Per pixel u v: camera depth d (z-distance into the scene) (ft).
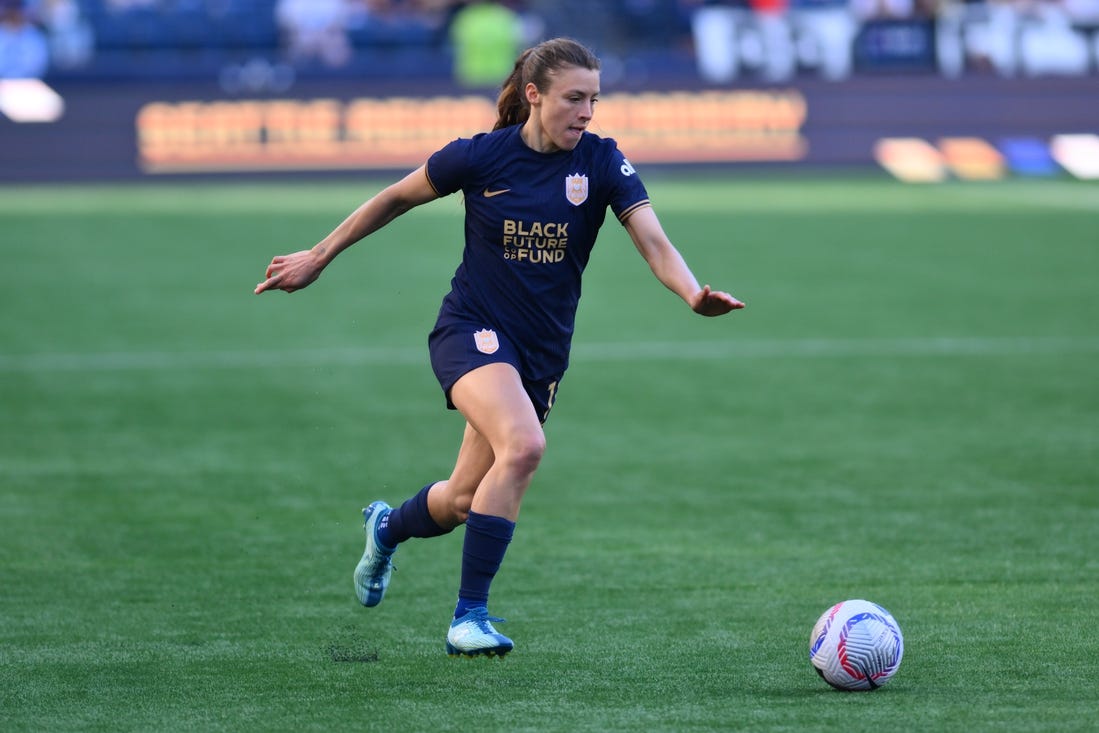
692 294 52.54
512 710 48.88
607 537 77.15
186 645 58.13
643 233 54.80
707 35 330.95
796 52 331.36
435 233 248.11
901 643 50.88
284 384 123.13
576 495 87.04
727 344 143.64
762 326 153.58
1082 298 169.68
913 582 67.51
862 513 81.87
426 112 315.37
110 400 116.06
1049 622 60.34
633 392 121.08
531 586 67.62
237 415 110.63
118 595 65.98
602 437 103.91
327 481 90.27
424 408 113.91
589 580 68.59
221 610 63.67
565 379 127.13
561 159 54.95
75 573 69.77
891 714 47.62
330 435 104.01
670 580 68.44
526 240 54.80
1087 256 205.26
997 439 101.91
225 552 74.02
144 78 317.01
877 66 332.60
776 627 60.44
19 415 110.11
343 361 134.21
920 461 95.35
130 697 50.88
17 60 309.83
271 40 338.75
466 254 56.59
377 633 60.13
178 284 181.37
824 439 102.58
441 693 51.19
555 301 55.98
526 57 54.65
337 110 313.32
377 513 60.03
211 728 47.16
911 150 327.06
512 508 53.42
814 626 55.31
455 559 73.77
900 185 306.55
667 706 49.11
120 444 100.58
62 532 77.92
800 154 327.06
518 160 54.70
